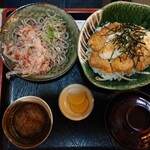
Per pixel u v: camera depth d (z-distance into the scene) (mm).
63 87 421
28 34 431
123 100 396
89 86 422
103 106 409
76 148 390
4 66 422
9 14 449
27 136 379
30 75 401
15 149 384
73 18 434
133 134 370
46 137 370
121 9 399
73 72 428
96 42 393
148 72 394
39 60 414
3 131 381
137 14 402
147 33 395
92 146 391
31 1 592
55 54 437
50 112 383
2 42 415
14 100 414
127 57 381
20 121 386
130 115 374
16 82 419
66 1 576
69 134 395
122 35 391
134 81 387
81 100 404
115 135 383
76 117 393
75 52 407
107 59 383
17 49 426
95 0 573
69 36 436
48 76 396
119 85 382
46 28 443
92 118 402
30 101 393
